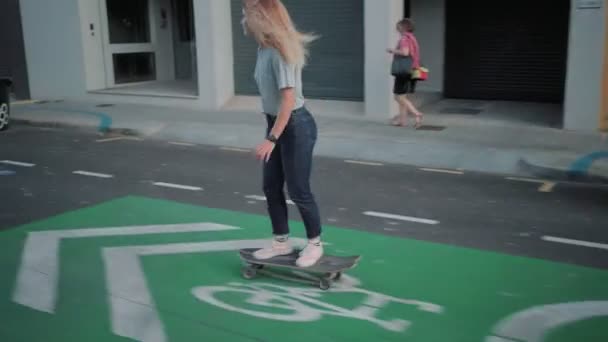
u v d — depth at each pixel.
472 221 6.09
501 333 3.79
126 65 15.81
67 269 4.80
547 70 12.82
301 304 4.19
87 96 14.88
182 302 4.22
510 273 4.75
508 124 10.75
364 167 8.55
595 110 9.87
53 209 6.46
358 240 5.52
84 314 4.04
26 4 15.16
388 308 4.13
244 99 13.30
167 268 4.83
